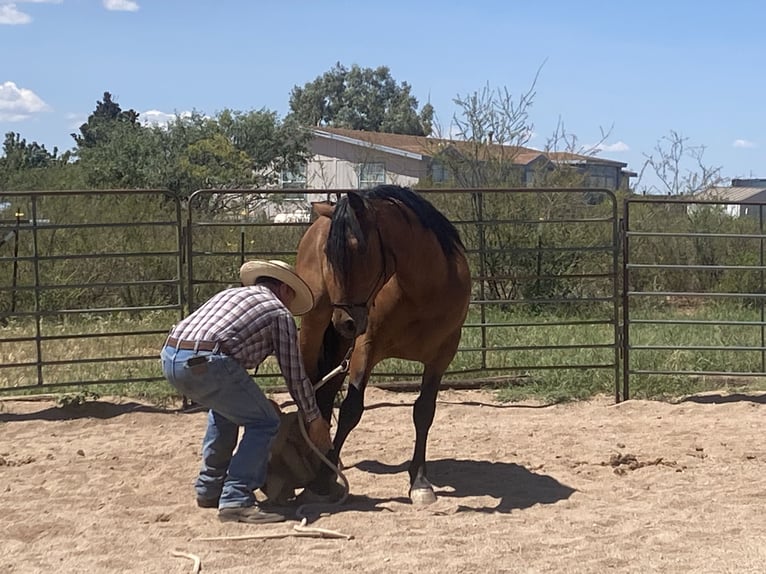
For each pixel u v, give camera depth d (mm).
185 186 29266
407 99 79500
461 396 9312
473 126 18156
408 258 5254
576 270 14805
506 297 14633
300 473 5617
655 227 15742
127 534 4969
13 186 21125
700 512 5449
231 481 5246
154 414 8398
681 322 8953
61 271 13844
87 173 27641
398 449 7152
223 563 4516
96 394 8828
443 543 4812
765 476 6324
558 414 8547
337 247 4871
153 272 13758
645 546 4781
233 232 14164
